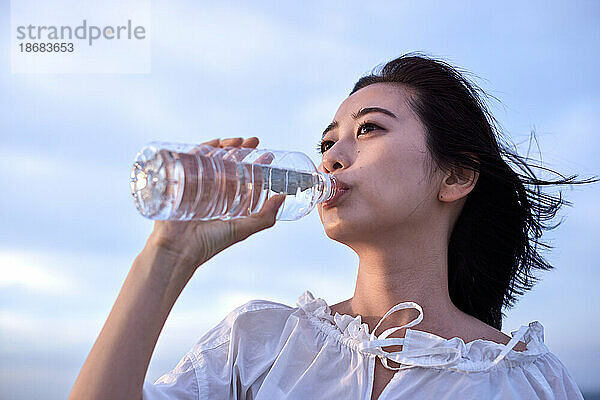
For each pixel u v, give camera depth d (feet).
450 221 4.89
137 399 3.94
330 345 4.59
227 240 4.17
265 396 4.52
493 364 4.30
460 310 4.96
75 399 3.85
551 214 5.46
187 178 3.92
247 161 4.36
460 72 5.05
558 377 4.47
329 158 4.47
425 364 4.28
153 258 4.08
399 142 4.41
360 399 4.33
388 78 4.86
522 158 5.30
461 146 4.62
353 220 4.31
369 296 4.60
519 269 5.32
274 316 4.96
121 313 3.99
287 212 4.49
